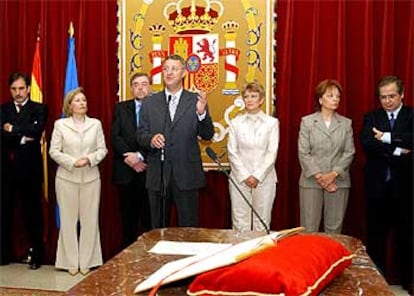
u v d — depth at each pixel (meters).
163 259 1.73
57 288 3.85
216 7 4.30
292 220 4.34
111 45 4.48
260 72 4.27
